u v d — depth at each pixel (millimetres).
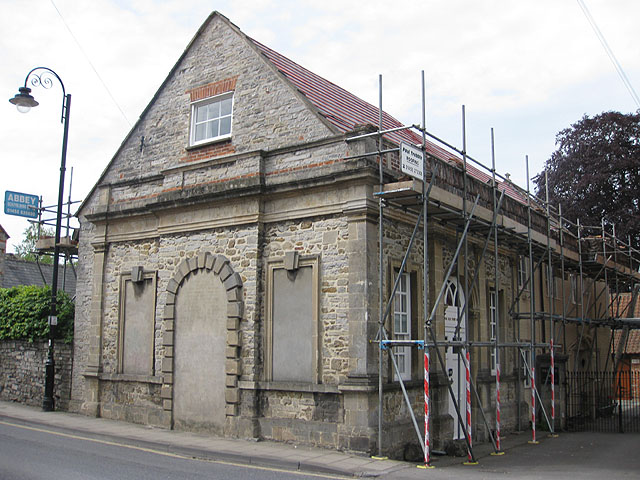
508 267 17672
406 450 11562
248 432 12391
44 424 14023
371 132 11891
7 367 18203
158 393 14375
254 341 12688
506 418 16516
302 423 11812
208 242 13906
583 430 17891
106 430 13367
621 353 23422
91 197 17172
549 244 16109
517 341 17438
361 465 10039
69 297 18406
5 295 18453
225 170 13719
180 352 13922
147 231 15453
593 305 22969
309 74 16703
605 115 32531
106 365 15742
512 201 16500
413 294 13086
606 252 21016
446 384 12398
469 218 12188
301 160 12672
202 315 13672
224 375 13016
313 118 12828
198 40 15391
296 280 12523
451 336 14336
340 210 11969
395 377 12094
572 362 22797
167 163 15461
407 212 12656
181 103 15477
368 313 11359
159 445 11812
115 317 15789
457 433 14273
